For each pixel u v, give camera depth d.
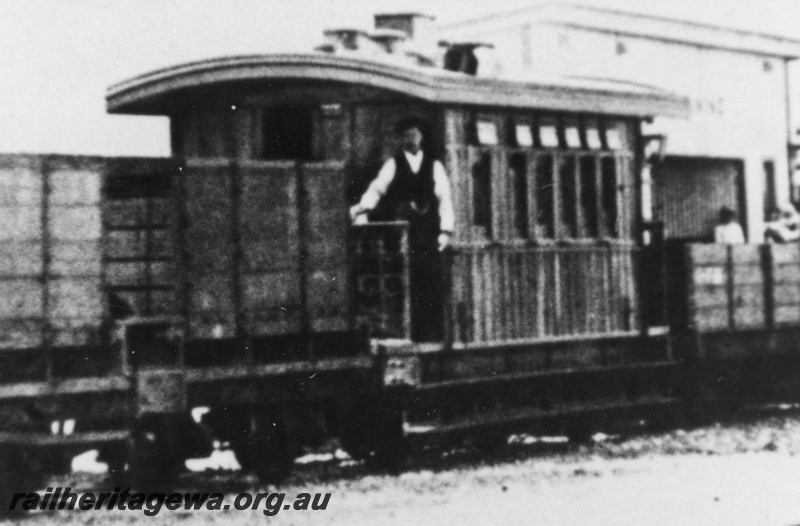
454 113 14.23
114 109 14.76
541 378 15.03
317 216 12.52
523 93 14.85
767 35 27.14
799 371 18.92
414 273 14.28
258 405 12.10
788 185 28.20
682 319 17.39
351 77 14.02
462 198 14.30
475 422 14.04
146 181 11.75
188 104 14.76
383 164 14.45
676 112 17.06
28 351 10.84
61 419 10.84
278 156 14.67
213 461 13.25
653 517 10.91
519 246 14.94
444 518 10.52
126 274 11.54
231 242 12.01
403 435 13.13
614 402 15.98
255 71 14.12
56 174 10.99
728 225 21.70
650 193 17.30
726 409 17.77
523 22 22.61
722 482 12.62
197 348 11.83
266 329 12.16
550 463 13.67
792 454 14.36
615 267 16.33
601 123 16.27
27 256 10.86
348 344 12.75
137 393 11.15
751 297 18.12
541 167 15.36
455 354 14.09
